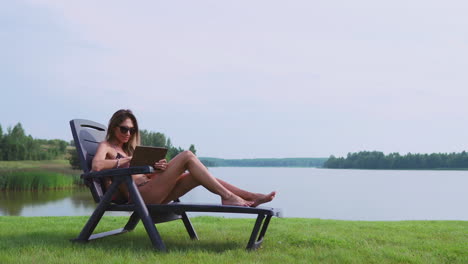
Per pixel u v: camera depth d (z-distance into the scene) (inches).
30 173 949.8
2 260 110.2
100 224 218.5
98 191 137.9
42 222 224.4
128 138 149.7
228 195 132.6
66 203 637.3
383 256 131.3
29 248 128.9
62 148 2536.9
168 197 142.1
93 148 149.1
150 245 142.1
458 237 184.5
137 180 143.3
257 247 137.2
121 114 148.7
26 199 706.2
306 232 188.2
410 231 206.5
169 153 1669.5
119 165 137.1
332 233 188.7
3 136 2085.4
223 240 159.0
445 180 2146.9
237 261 114.4
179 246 142.8
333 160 5482.3
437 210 735.7
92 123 157.6
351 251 138.2
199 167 134.3
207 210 125.0
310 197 992.9
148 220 127.3
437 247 153.2
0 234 167.5
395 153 4608.8
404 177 2529.5
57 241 144.8
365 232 197.0
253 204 132.9
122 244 142.3
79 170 1390.3
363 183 1753.2
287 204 803.4
